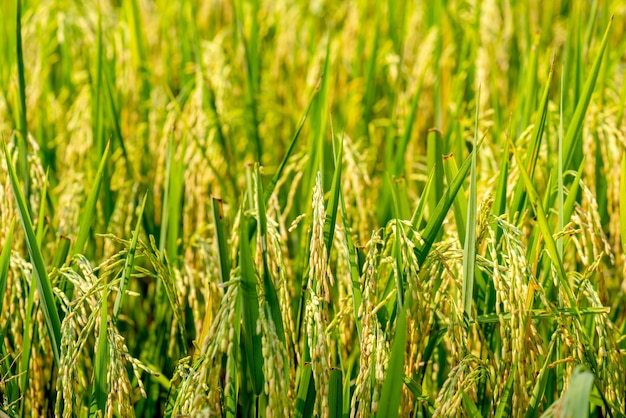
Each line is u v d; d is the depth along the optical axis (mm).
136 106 2104
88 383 1595
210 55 2141
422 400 1455
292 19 2512
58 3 2367
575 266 1681
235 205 1818
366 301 1401
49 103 2145
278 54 2402
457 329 1449
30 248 1450
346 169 1759
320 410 1435
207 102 1853
